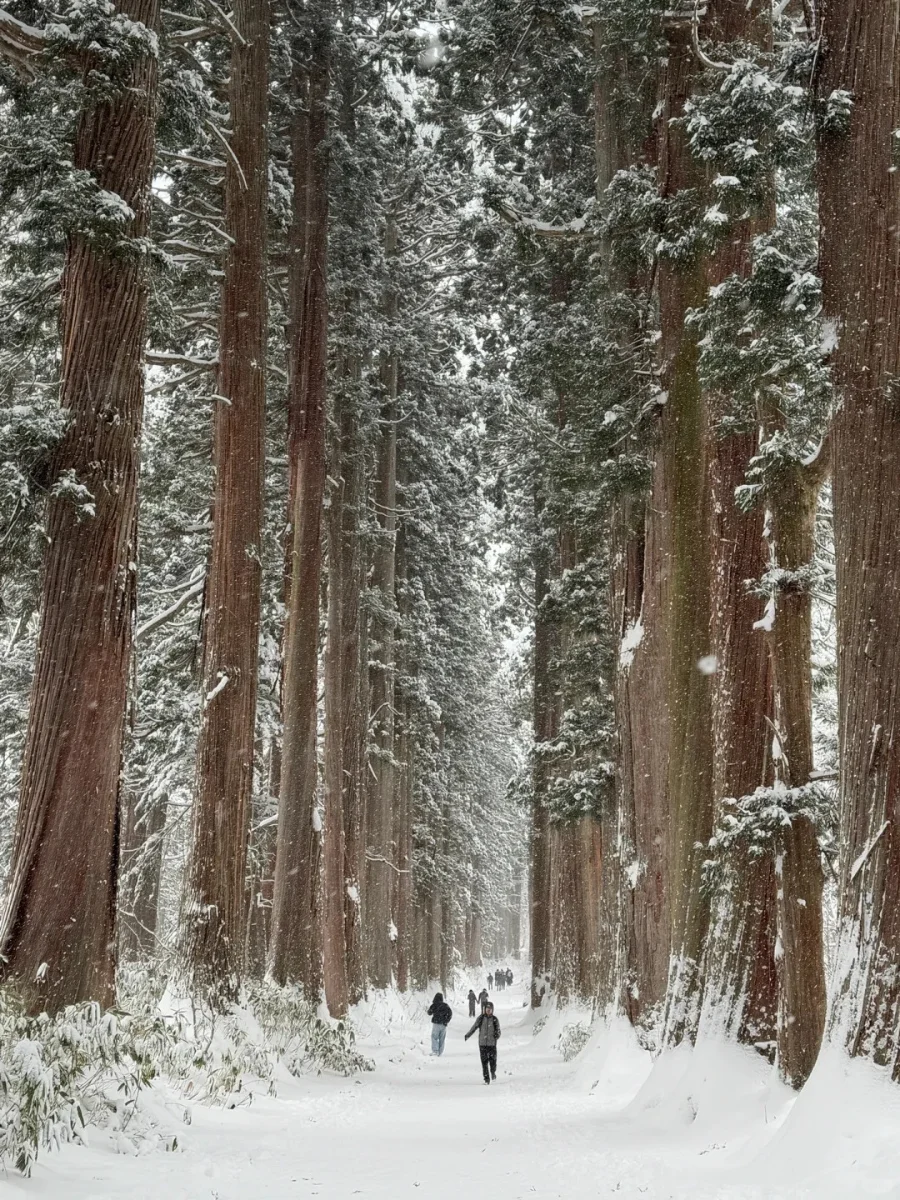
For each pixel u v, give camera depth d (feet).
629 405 43.50
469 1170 24.29
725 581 32.78
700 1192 19.86
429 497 113.70
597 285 48.91
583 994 77.97
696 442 38.11
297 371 67.05
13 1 35.63
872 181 24.39
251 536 50.01
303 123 68.44
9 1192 17.63
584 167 64.80
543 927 101.65
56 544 30.66
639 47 42.04
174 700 73.41
